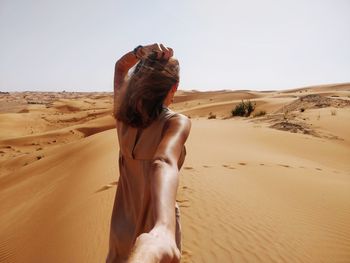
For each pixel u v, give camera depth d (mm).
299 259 6074
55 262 7371
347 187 11727
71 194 13273
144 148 1775
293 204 9172
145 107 1737
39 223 11492
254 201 8984
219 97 114875
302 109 38375
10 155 52688
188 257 5984
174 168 1371
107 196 10281
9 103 183000
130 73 1884
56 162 28344
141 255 825
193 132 24703
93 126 67562
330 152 22078
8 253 9625
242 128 27922
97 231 7949
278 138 24109
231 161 14055
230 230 7023
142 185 1810
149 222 1683
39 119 93625
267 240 6664
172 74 1777
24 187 22656
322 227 7652
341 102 41469
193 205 8375
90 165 18344
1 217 15898
